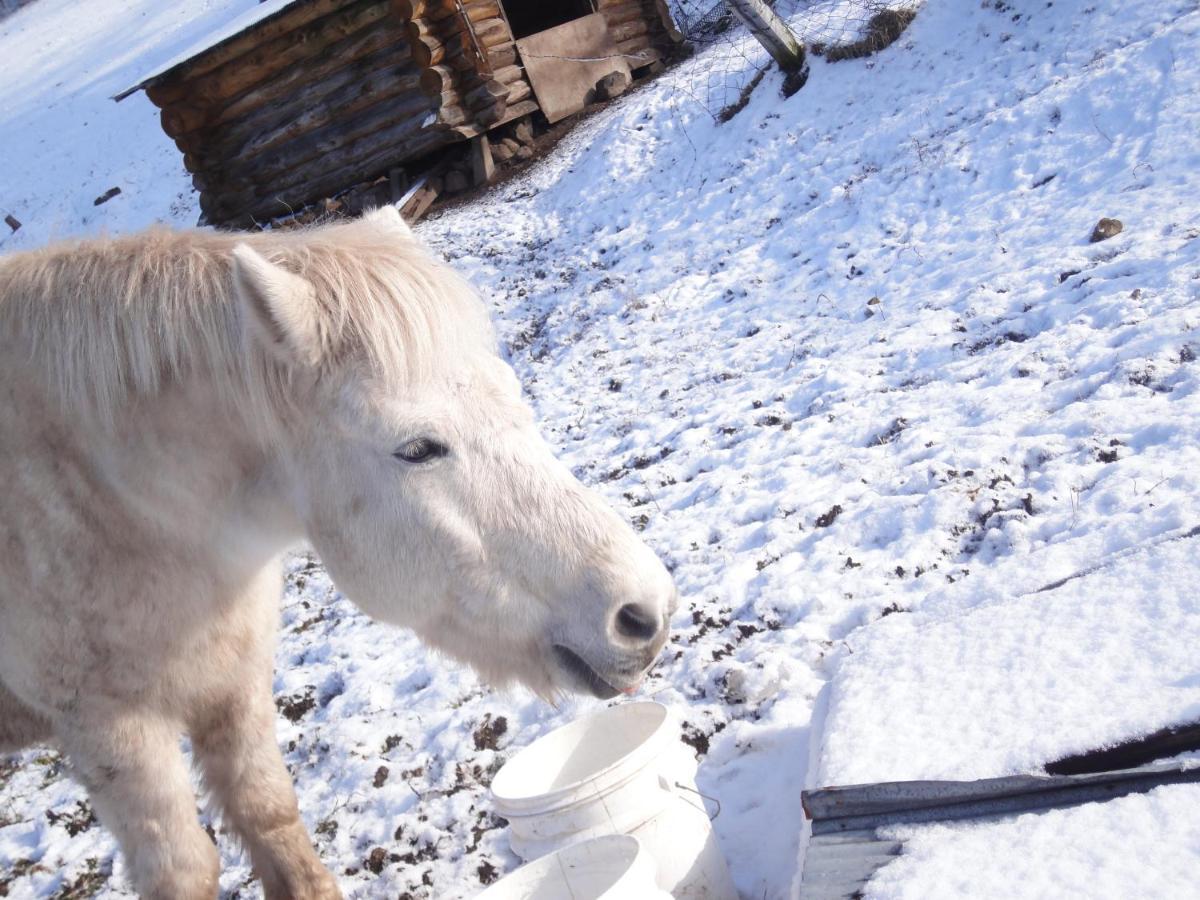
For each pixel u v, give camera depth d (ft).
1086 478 12.92
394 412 7.50
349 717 14.28
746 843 9.26
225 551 8.60
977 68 29.01
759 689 11.35
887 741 8.11
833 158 29.35
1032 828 6.63
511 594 7.73
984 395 16.15
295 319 7.30
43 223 66.13
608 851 7.42
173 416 8.02
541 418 23.07
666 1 46.96
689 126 36.17
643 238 30.94
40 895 12.78
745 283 25.80
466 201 40.63
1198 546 9.09
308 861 9.79
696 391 21.35
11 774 15.61
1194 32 24.17
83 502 8.23
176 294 7.86
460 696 13.96
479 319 7.95
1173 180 20.34
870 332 20.49
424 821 11.71
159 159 67.46
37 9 105.50
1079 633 8.56
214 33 47.50
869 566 13.05
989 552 12.46
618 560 7.58
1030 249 20.57
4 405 8.32
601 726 9.32
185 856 8.82
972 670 8.72
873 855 7.00
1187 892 5.63
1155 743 7.01
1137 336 15.64
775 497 15.71
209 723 9.47
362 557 8.00
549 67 43.06
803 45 34.55
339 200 44.62
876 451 15.93
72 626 8.38
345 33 41.55
